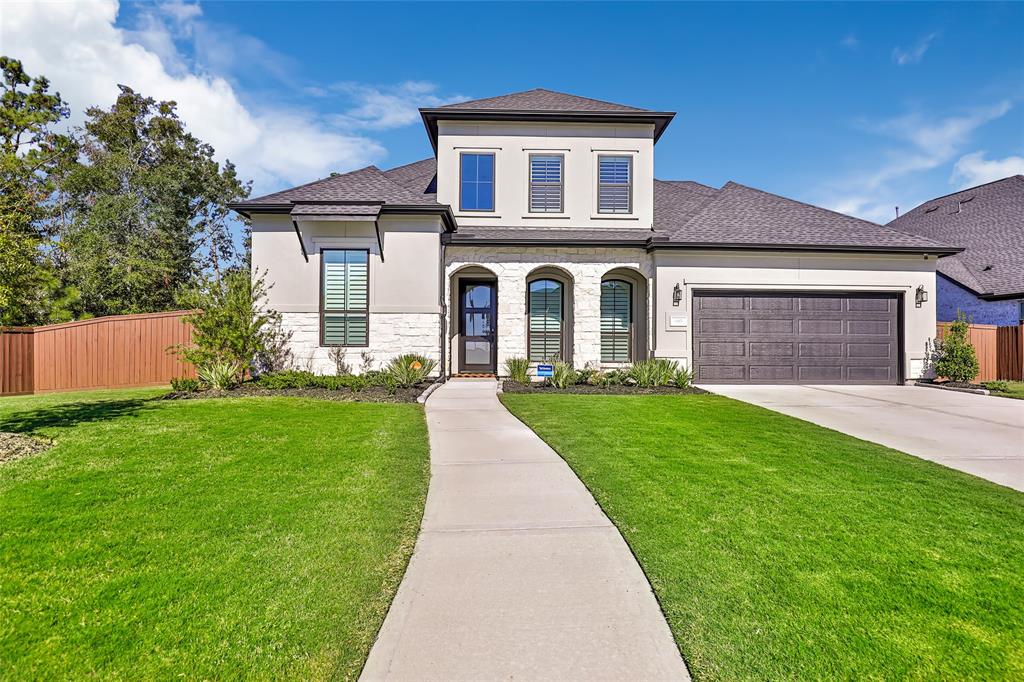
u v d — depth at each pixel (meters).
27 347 12.63
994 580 3.47
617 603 3.20
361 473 5.54
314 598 3.22
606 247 14.12
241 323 11.60
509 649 2.77
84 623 2.91
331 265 12.80
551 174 15.05
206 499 4.70
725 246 13.45
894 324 13.98
